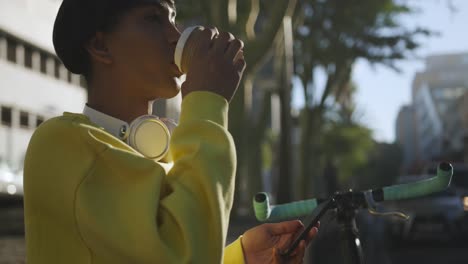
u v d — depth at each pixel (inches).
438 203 528.7
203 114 41.1
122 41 44.6
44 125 41.7
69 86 1418.6
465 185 565.6
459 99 3142.2
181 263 37.1
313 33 1003.9
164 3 45.8
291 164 704.4
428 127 5826.8
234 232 457.4
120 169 39.4
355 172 1948.8
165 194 40.0
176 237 38.2
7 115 1168.2
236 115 542.9
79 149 40.0
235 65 42.8
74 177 39.4
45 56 1317.7
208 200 38.9
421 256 457.1
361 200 54.6
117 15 44.8
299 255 48.6
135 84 45.1
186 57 42.9
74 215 39.0
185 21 614.5
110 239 38.0
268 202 52.5
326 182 871.1
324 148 1766.7
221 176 39.5
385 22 980.6
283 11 510.6
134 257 37.5
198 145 39.9
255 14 540.1
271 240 50.4
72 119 41.6
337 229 55.9
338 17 975.6
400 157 3853.3
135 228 37.9
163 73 44.6
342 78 1169.4
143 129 44.4
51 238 39.8
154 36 44.7
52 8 1326.3
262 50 521.3
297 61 1083.3
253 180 982.4
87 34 45.2
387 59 987.3
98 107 45.8
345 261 54.3
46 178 40.1
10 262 275.7
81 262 39.0
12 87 1181.1
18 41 1205.7
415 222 524.4
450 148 2615.7
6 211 619.8
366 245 446.9
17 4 1185.4
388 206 589.0
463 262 420.8
